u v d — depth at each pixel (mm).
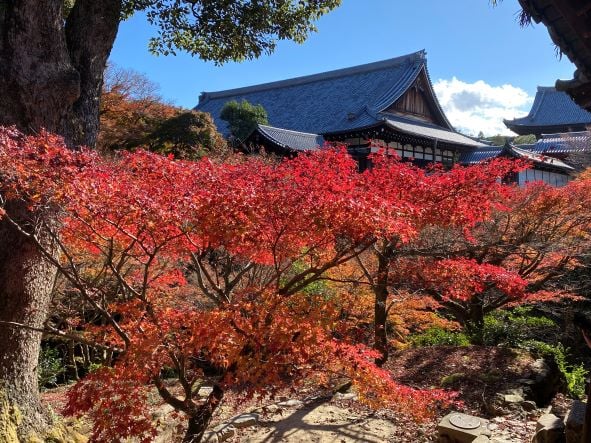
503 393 5980
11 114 4637
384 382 4160
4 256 4469
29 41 4695
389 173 4836
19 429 4348
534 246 8133
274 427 5340
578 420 3270
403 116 28656
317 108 31719
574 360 9820
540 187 8562
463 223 4879
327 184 3799
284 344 3357
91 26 5359
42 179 3299
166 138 14969
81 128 5191
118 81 16109
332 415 5688
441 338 9273
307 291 7293
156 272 6336
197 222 3412
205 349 3699
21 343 4570
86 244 4531
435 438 4973
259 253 4172
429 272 5891
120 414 3180
